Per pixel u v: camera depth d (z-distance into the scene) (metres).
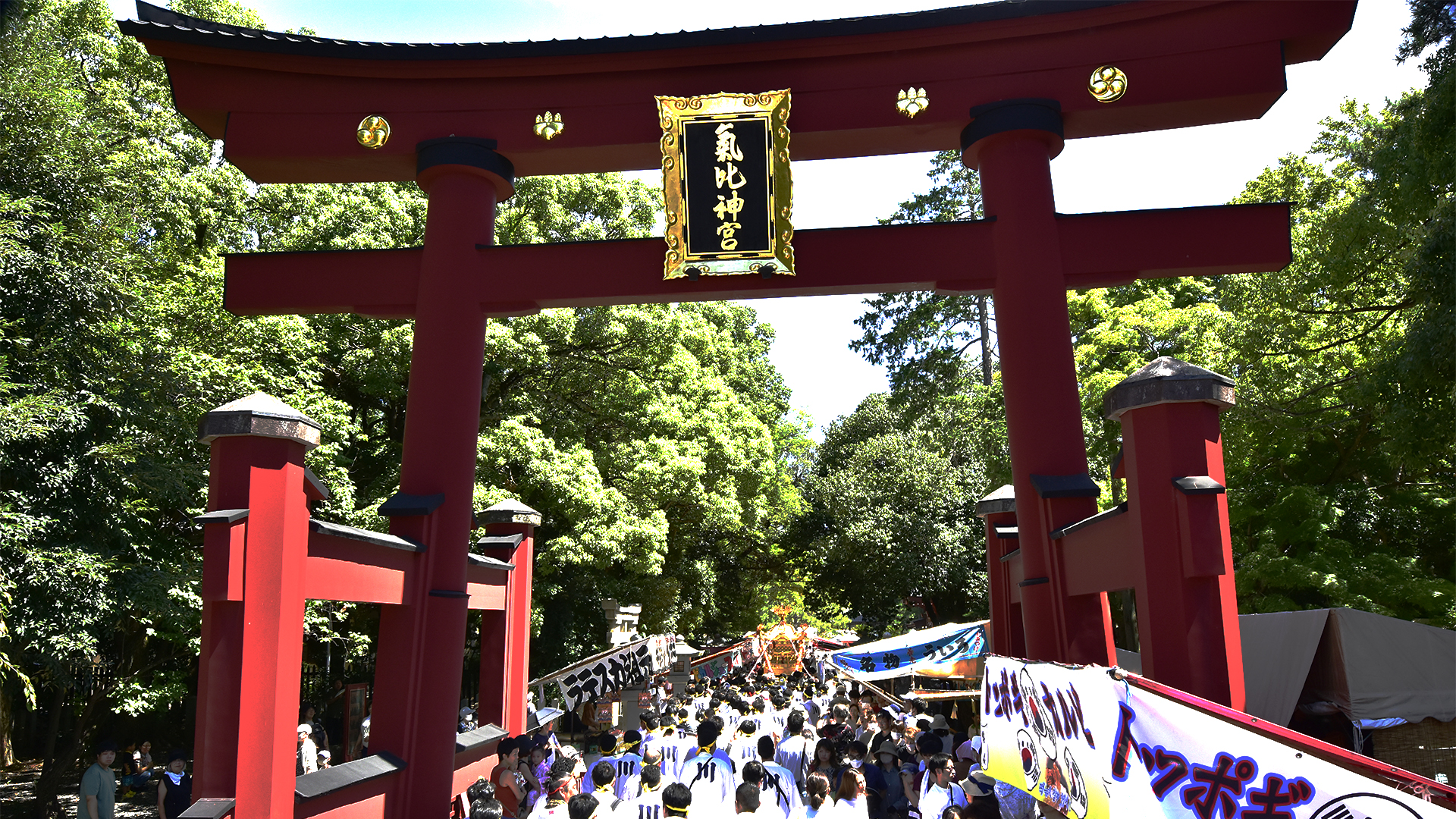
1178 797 3.34
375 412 19.58
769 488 28.08
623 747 8.80
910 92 8.02
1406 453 12.28
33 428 9.64
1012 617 9.98
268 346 14.93
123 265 11.56
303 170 8.58
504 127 8.30
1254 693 10.48
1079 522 6.62
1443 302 10.43
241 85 8.37
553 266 8.09
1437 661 9.60
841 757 8.70
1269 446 16.81
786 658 21.22
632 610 22.84
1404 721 9.74
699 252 7.75
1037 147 7.92
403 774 7.20
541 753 9.29
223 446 5.64
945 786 7.09
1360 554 15.77
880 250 7.90
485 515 10.91
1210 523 4.95
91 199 11.57
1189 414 5.15
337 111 8.37
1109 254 7.75
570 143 8.23
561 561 19.36
